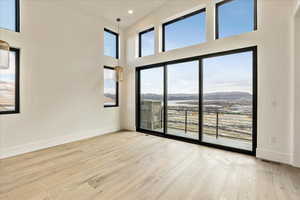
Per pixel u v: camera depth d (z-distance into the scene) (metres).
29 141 3.12
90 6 3.94
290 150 2.52
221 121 3.45
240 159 2.75
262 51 2.75
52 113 3.47
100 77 4.48
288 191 1.83
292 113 2.49
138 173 2.27
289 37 2.51
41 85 3.28
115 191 1.84
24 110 3.04
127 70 5.14
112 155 2.95
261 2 2.76
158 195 1.76
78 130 3.97
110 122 4.81
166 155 2.95
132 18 4.64
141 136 4.35
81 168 2.42
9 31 2.84
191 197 1.73
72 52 3.81
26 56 3.06
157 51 4.35
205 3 3.46
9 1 2.92
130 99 5.09
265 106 2.74
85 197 1.73
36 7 3.18
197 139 3.68
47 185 1.95
